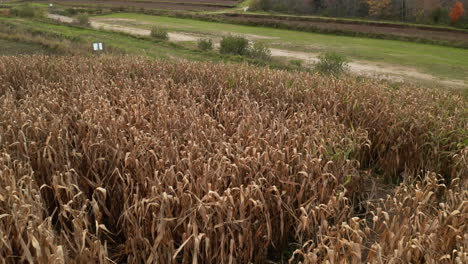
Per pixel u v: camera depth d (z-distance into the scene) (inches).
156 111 318.7
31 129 259.9
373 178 303.0
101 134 244.7
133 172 224.7
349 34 1754.4
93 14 2326.5
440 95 439.5
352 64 1144.2
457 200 204.8
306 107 367.2
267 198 203.3
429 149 294.7
